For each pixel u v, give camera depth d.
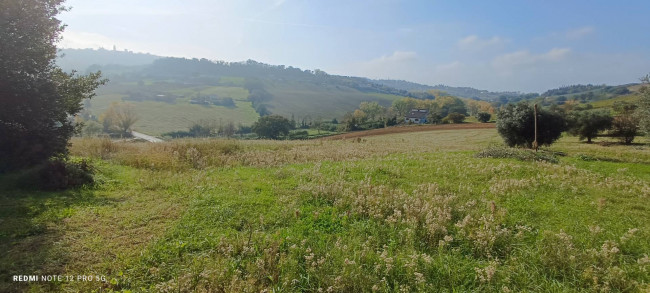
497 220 7.73
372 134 54.84
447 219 7.53
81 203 8.34
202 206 8.29
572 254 5.90
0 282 4.78
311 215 7.87
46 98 12.38
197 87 154.88
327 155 19.45
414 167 14.23
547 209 8.75
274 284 5.12
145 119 88.88
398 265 5.66
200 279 5.14
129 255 5.70
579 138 38.31
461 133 50.16
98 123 67.75
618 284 5.22
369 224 7.43
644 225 7.80
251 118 105.56
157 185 10.34
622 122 34.09
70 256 5.61
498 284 5.28
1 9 10.78
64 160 12.38
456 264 5.78
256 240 6.30
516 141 25.78
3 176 10.98
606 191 10.63
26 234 6.39
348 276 5.20
